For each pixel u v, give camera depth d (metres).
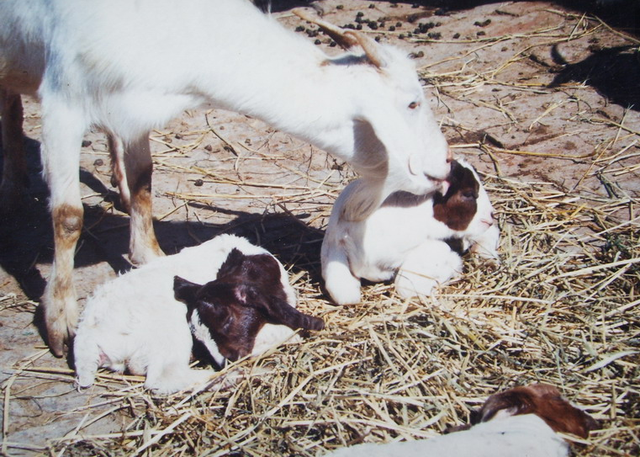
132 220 1.76
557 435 1.23
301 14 1.50
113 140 1.93
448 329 1.53
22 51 1.60
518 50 2.72
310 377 1.45
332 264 1.64
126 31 1.47
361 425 1.36
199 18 1.48
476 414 1.37
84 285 1.76
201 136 2.37
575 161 2.12
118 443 1.36
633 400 1.38
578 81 2.50
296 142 2.33
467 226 1.64
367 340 1.52
